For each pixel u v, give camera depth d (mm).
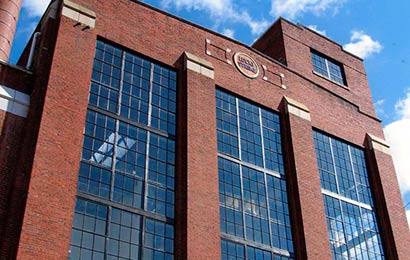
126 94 24438
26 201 18594
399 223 30844
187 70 26734
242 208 25094
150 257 21156
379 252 29500
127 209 21531
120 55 25375
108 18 25719
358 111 34438
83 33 23984
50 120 20719
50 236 18438
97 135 22375
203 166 24219
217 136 26422
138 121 24109
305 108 30672
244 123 28062
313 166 28766
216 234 22828
